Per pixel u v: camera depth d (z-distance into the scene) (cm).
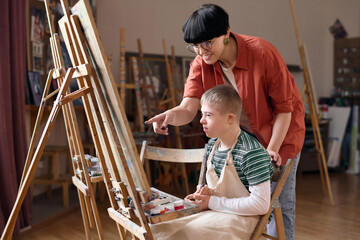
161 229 143
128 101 510
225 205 145
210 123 148
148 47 538
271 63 177
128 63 518
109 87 127
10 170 299
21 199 150
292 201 199
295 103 195
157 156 187
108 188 153
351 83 694
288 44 666
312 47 691
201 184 164
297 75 679
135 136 402
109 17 509
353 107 654
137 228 130
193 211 132
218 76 189
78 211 387
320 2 696
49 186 423
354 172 640
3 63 298
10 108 304
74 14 135
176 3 559
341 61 705
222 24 162
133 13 526
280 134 180
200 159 178
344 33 713
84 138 486
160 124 178
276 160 160
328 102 687
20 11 317
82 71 138
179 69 554
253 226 143
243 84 183
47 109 396
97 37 123
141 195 130
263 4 638
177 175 514
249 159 143
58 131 454
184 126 493
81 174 196
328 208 409
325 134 639
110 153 142
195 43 165
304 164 617
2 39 296
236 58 183
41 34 405
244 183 149
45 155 428
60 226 336
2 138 294
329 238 317
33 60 391
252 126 188
